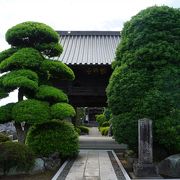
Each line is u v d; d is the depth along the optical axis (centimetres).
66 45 2214
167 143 1183
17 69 1277
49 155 1295
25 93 1324
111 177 1022
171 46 1244
